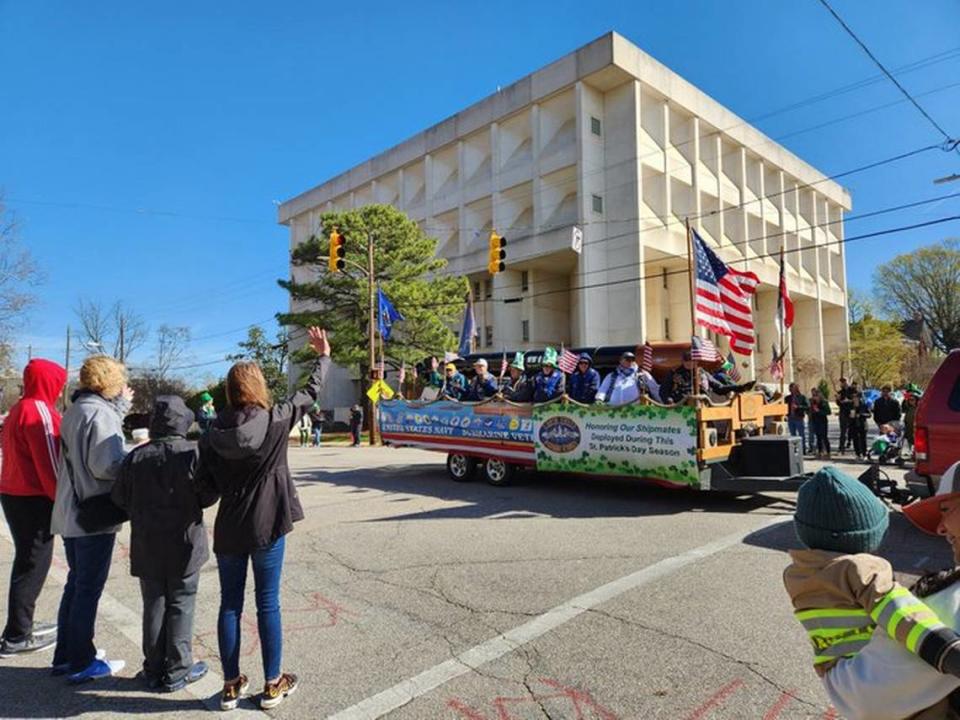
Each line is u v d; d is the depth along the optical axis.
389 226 33.66
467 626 4.61
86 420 3.73
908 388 13.01
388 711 3.43
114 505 3.86
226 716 3.41
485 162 44.44
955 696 1.59
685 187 40.38
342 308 34.81
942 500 1.91
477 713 3.39
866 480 7.49
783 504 8.89
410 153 47.97
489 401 11.04
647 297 40.94
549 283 43.34
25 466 4.23
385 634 4.51
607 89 37.78
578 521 7.97
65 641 3.93
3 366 34.81
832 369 47.91
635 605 4.91
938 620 1.57
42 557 4.36
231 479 3.43
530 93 39.12
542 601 5.07
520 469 12.39
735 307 10.13
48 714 3.45
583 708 3.42
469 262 42.62
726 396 9.45
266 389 3.58
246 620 4.87
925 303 61.72
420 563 6.25
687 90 39.94
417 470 13.78
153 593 3.74
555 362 10.56
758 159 47.66
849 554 1.76
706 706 3.39
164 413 3.71
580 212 36.44
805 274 53.66
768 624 4.46
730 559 6.12
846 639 1.73
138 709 3.50
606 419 9.44
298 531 7.80
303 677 3.86
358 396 51.09
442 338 33.94
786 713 3.30
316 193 57.53
